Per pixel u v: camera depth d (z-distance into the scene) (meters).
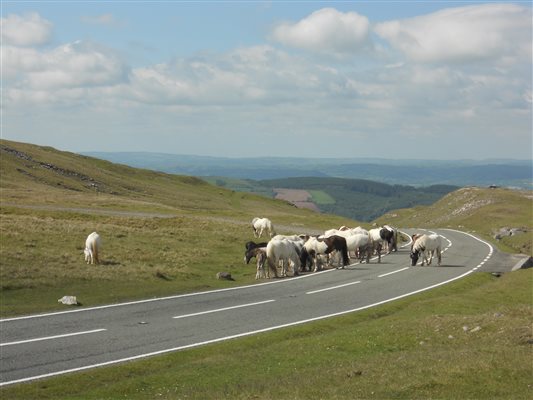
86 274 28.89
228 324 21.42
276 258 34.19
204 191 166.38
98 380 14.66
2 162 124.06
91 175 142.62
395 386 13.02
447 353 15.75
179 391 13.75
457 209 126.38
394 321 22.20
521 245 63.56
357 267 39.44
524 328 18.11
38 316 21.53
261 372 15.33
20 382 14.18
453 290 31.00
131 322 21.14
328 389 13.12
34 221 46.44
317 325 21.50
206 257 39.78
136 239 43.97
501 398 12.25
